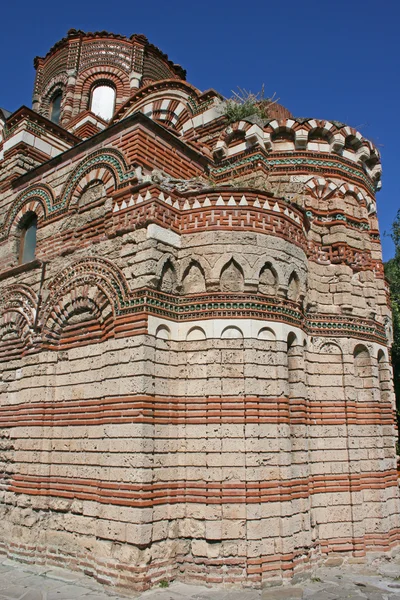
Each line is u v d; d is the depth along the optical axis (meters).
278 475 11.13
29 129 18.16
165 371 11.41
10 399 14.30
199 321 11.74
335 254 14.82
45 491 12.35
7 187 17.41
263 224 12.46
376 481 13.65
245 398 11.22
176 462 11.17
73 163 14.74
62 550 11.66
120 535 10.30
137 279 11.55
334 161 15.75
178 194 12.62
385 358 15.38
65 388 12.85
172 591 9.97
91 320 12.64
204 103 18.19
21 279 15.08
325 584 10.94
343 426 13.53
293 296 12.85
